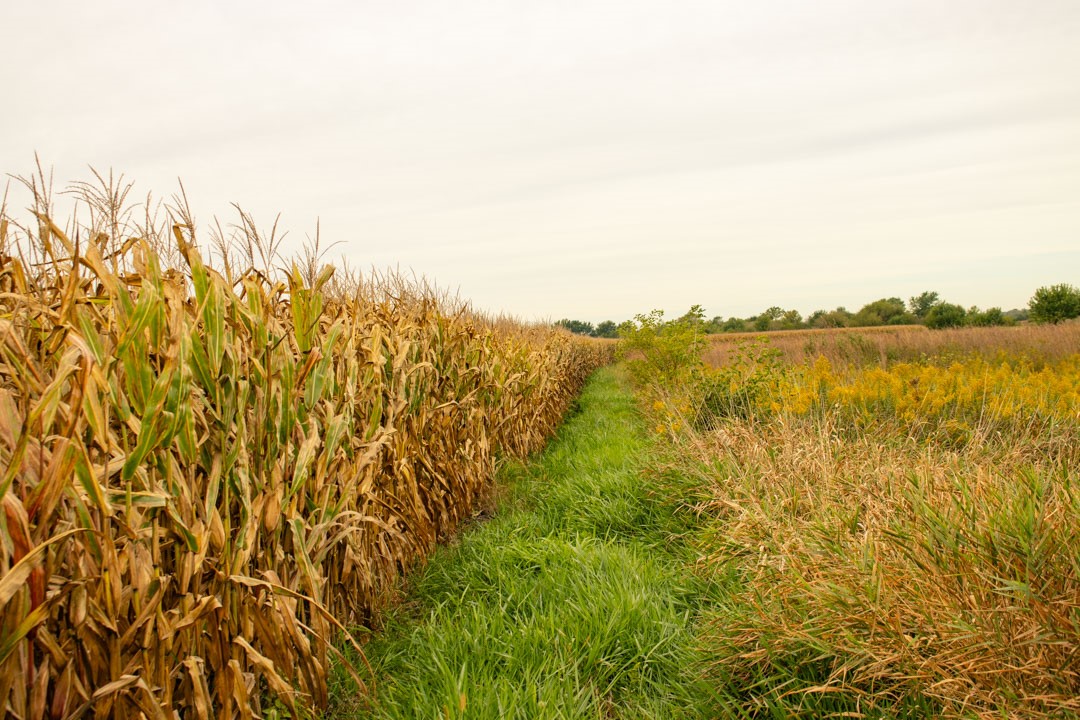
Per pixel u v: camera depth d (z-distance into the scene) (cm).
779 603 261
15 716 145
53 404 141
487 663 275
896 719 204
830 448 438
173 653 187
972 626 203
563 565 372
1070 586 204
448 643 291
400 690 257
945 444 528
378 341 343
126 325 174
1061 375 875
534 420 797
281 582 240
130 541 167
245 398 215
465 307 609
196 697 181
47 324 176
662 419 766
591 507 484
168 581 180
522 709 231
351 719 245
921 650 214
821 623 238
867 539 253
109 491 163
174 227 197
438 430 469
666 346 1159
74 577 158
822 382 721
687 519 443
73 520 159
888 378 671
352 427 315
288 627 221
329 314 366
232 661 192
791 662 237
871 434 529
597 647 275
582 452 729
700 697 246
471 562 395
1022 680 191
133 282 189
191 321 200
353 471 296
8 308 178
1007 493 265
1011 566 215
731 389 729
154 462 182
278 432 235
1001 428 532
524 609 329
